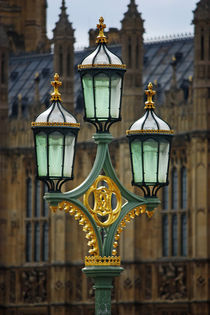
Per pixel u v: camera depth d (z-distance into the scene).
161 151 39.06
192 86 130.50
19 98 145.50
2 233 144.88
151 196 40.19
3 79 145.25
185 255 130.38
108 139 39.94
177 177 130.50
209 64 127.81
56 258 139.00
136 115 132.25
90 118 39.03
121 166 132.62
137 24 132.75
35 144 37.84
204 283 126.62
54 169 37.75
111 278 39.12
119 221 39.69
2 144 145.00
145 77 139.75
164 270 131.50
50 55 155.00
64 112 38.03
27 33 171.38
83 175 138.00
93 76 38.75
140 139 39.00
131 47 132.75
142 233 132.75
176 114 130.00
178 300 130.25
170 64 139.00
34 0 171.25
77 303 138.12
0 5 170.12
